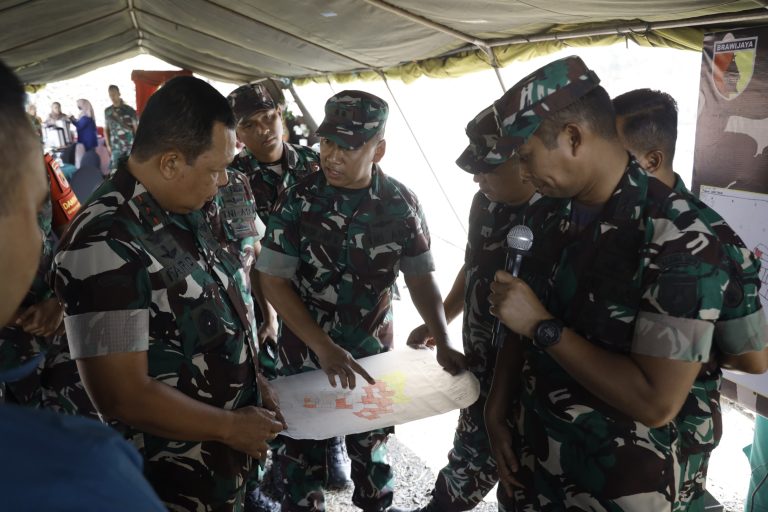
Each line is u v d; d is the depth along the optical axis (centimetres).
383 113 220
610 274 138
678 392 127
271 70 862
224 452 159
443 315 239
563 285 148
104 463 44
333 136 213
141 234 140
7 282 54
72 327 133
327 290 231
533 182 143
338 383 211
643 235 133
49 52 722
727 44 243
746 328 147
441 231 872
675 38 276
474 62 450
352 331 234
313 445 236
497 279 145
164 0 560
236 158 329
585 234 143
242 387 162
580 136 133
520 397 164
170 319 145
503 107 137
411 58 536
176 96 137
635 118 183
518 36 368
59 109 1181
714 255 126
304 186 230
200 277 150
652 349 127
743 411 367
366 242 227
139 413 137
